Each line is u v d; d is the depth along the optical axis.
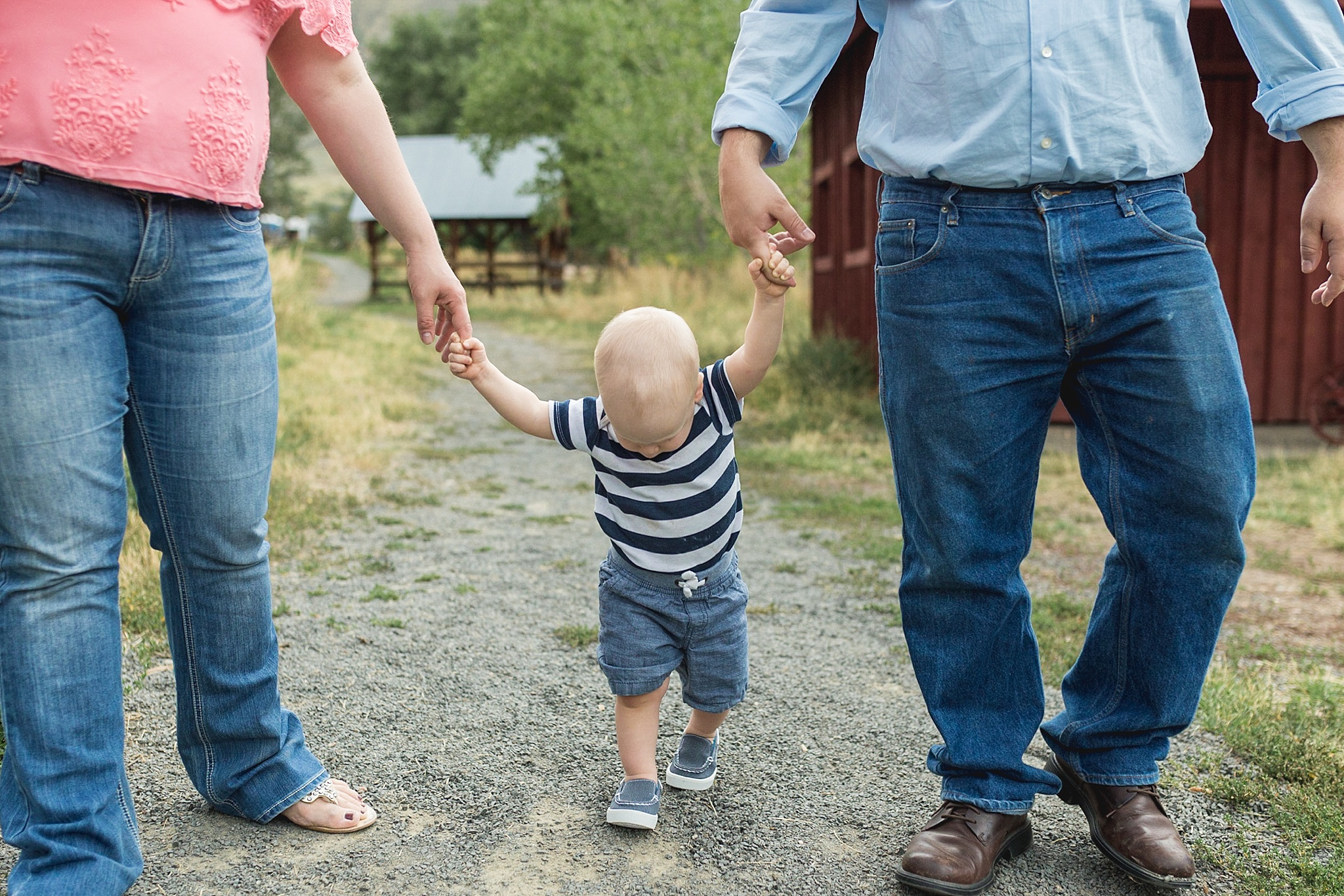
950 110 1.97
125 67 1.75
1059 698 3.27
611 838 2.34
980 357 2.04
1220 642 3.88
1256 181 8.52
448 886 2.12
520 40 29.38
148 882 2.07
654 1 20.61
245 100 1.92
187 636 2.19
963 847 2.11
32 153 1.71
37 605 1.83
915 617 2.22
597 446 2.27
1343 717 3.05
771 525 5.80
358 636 3.68
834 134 11.21
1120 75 1.91
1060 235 1.96
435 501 6.10
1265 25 1.91
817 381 10.11
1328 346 8.78
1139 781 2.18
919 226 2.05
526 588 4.41
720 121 2.07
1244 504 2.01
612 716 3.04
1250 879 2.21
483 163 30.39
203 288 1.94
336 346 13.22
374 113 2.18
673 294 20.89
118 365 1.90
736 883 2.17
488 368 2.32
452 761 2.71
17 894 1.81
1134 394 2.01
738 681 2.47
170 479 2.04
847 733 2.96
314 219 65.12
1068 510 6.19
